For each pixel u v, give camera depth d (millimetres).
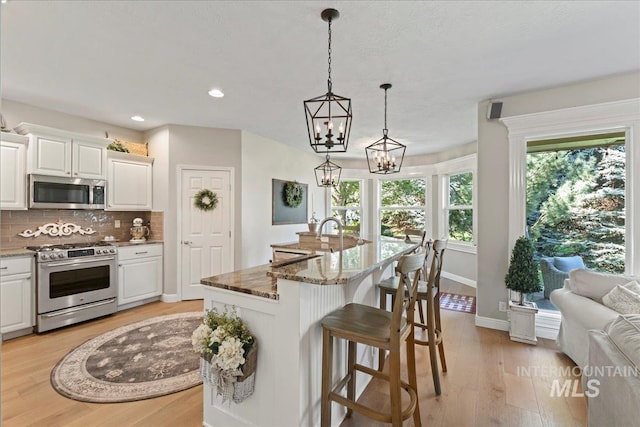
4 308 3053
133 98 3441
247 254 4766
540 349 2934
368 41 2348
